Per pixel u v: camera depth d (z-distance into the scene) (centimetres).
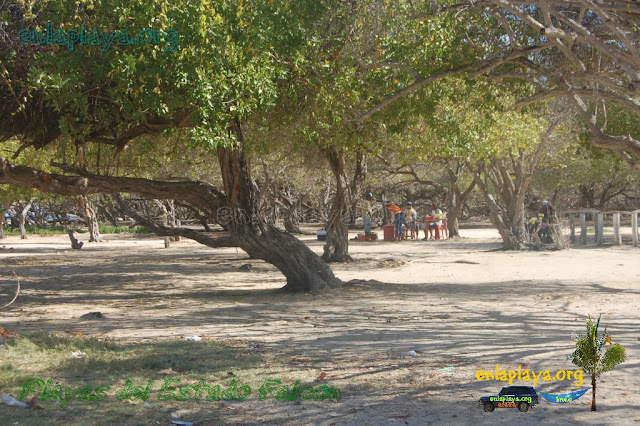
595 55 1205
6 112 1183
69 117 1119
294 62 1232
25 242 3869
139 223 1393
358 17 1258
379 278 1714
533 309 1097
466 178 4191
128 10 1041
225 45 1105
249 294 1379
